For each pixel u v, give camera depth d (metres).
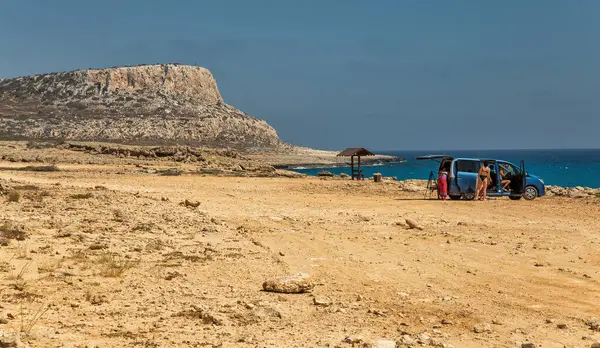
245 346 7.69
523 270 13.40
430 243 17.23
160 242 16.02
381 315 9.57
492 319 9.40
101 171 58.84
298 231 19.52
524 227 20.81
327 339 8.09
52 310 9.18
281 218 22.98
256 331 8.48
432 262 14.34
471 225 21.25
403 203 29.83
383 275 12.85
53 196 25.48
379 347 7.52
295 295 10.98
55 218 19.05
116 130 191.62
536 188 32.19
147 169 67.19
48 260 12.99
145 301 10.12
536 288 11.62
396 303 10.43
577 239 18.00
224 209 25.69
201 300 10.34
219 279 12.16
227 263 13.84
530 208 27.27
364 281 12.25
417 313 9.75
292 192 36.03
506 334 8.51
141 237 16.81
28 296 9.95
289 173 59.50
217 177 52.34
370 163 199.12
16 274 11.59
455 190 31.91
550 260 14.59
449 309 10.03
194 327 8.61
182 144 192.38
